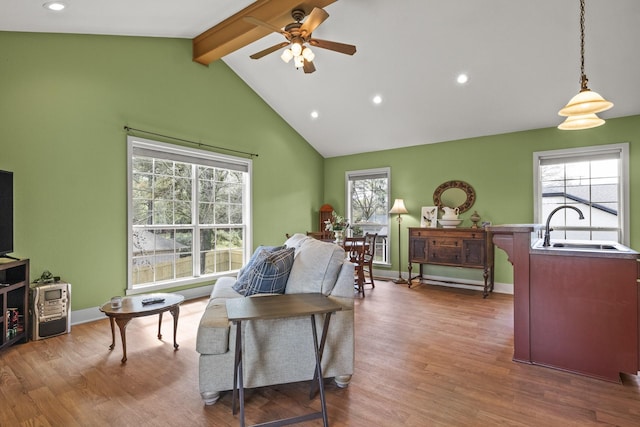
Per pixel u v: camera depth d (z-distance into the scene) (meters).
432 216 5.43
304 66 3.28
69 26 3.21
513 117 4.58
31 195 3.11
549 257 2.43
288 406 1.93
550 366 2.42
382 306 4.07
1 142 2.95
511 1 3.12
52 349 2.72
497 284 4.91
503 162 4.93
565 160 4.52
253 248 5.24
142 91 3.91
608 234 4.28
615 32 3.16
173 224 4.30
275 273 2.36
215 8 3.54
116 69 3.70
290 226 5.96
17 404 1.93
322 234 6.07
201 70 4.54
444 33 3.61
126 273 3.75
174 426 1.75
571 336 2.35
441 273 5.44
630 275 2.19
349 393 2.07
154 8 3.22
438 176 5.48
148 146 3.99
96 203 3.53
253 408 1.91
